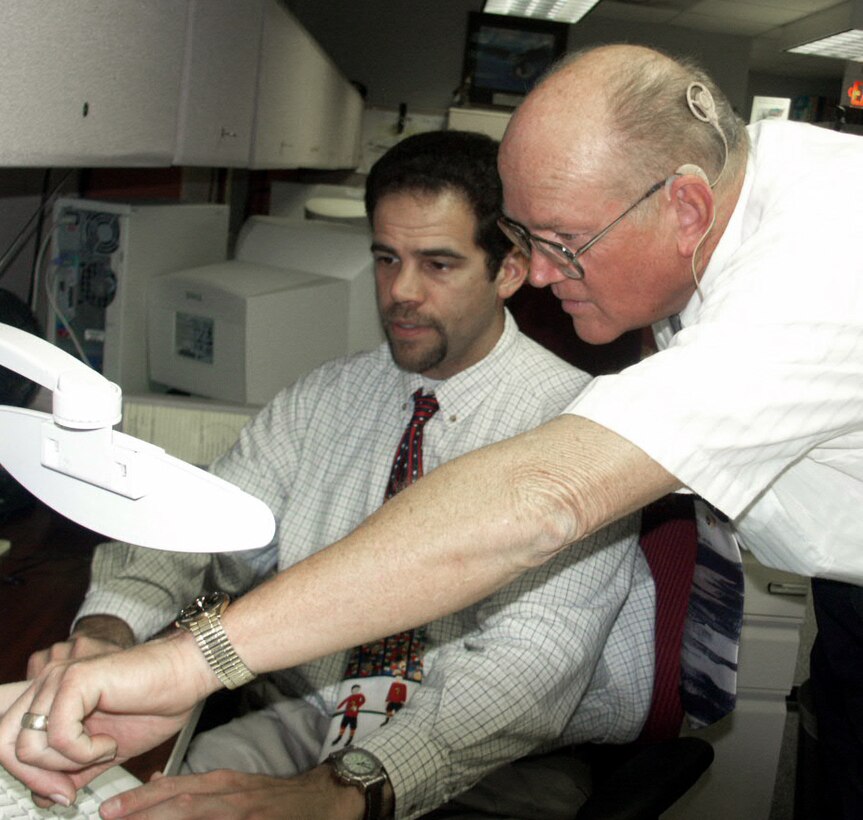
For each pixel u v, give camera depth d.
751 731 1.60
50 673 0.65
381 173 1.21
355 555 0.60
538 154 0.76
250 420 1.45
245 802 0.79
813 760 1.29
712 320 0.66
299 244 1.94
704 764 0.97
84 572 1.36
